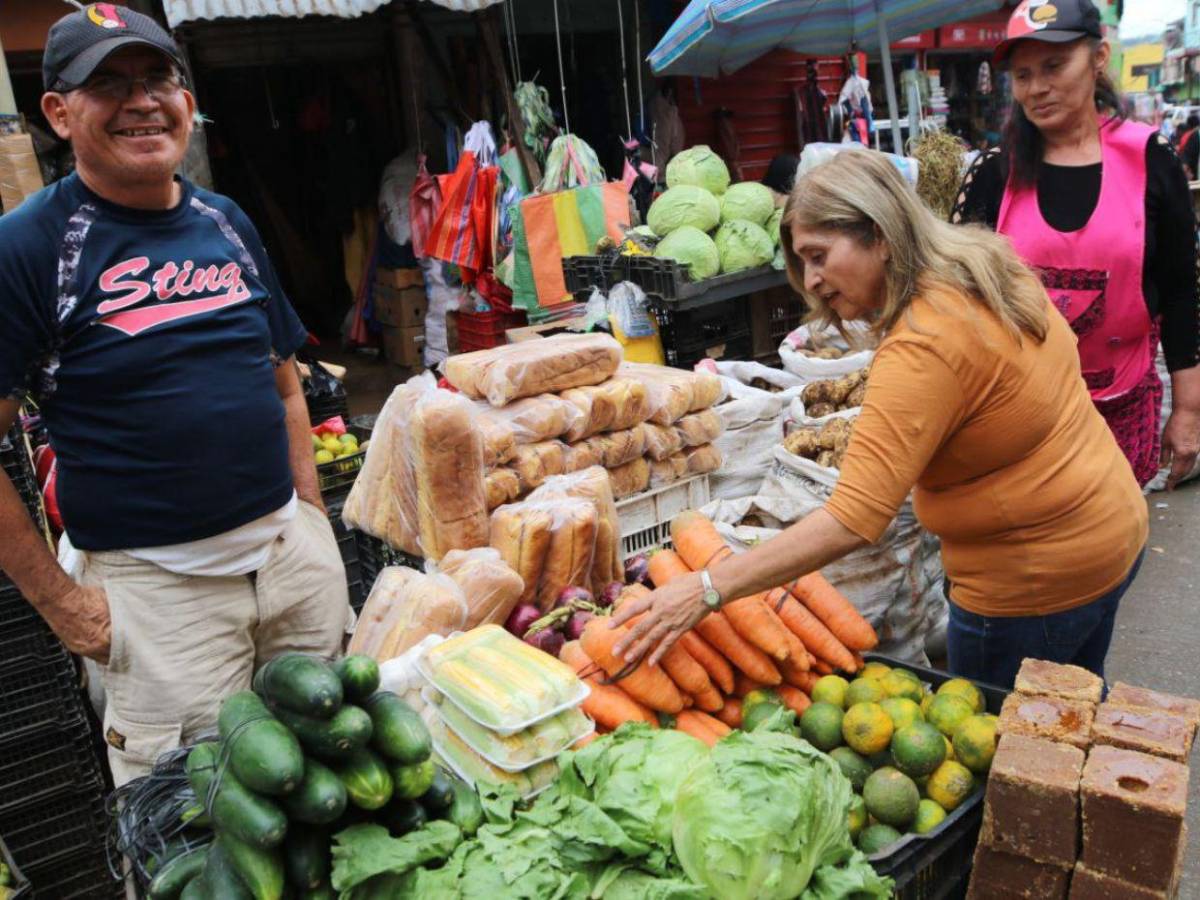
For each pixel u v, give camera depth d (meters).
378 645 2.68
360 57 8.59
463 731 2.11
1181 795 1.69
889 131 11.38
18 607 2.86
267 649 2.85
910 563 3.65
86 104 2.21
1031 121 3.09
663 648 2.15
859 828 2.01
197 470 2.47
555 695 2.11
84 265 2.31
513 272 6.79
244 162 9.65
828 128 9.52
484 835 1.82
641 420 3.65
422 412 2.92
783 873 1.61
